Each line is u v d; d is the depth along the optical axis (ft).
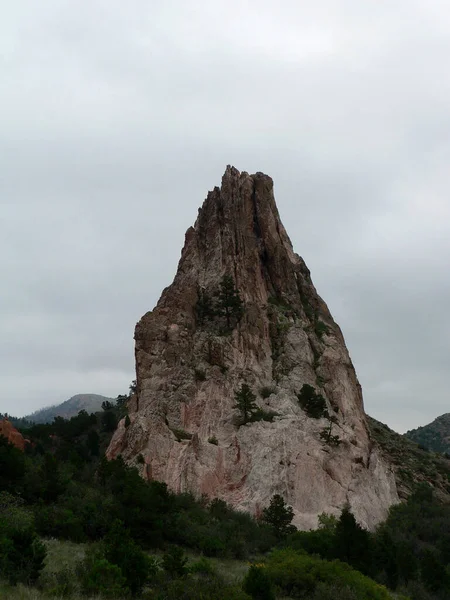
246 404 255.91
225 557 144.87
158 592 87.30
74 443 338.13
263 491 227.61
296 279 359.25
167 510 157.48
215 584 91.25
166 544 141.90
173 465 232.12
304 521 218.18
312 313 341.00
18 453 163.22
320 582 108.88
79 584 86.48
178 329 286.05
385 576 146.51
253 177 379.76
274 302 331.57
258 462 237.25
